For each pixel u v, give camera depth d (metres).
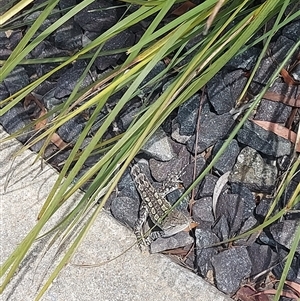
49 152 0.55
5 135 0.56
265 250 0.49
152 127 0.35
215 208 0.51
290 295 0.47
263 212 0.50
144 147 0.53
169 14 0.55
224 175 0.52
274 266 0.48
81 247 0.49
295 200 0.40
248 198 0.51
